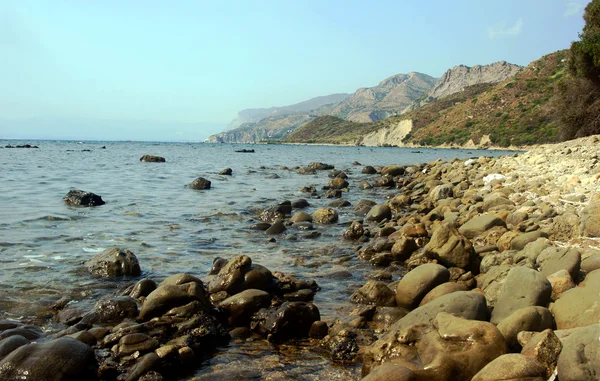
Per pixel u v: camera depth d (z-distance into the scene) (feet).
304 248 37.50
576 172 53.72
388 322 22.24
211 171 109.40
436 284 23.85
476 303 19.20
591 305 17.25
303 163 152.76
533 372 13.44
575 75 110.52
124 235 39.68
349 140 587.68
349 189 80.43
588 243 27.37
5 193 60.90
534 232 30.60
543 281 19.77
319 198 66.80
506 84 426.51
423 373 15.10
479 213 42.75
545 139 306.96
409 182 87.97
